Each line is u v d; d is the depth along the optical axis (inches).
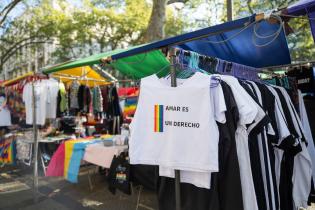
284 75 137.6
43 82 197.9
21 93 221.5
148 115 87.5
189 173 83.4
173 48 89.2
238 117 77.5
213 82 80.2
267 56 141.5
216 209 78.3
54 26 651.5
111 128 235.8
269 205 85.7
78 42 683.4
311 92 131.0
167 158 82.0
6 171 247.8
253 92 87.2
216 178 78.7
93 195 185.5
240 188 76.3
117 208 162.1
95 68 214.1
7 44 679.1
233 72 109.6
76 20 668.7
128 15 690.2
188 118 80.0
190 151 78.7
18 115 234.8
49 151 204.8
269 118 83.7
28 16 660.7
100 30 700.0
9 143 232.7
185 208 87.3
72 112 214.8
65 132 234.8
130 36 724.7
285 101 102.2
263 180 85.1
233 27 84.0
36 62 834.2
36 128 178.5
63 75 210.1
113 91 226.8
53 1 671.8
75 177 166.9
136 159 85.5
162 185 93.5
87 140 188.7
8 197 181.2
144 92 89.3
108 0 688.4
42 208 162.1
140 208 161.3
